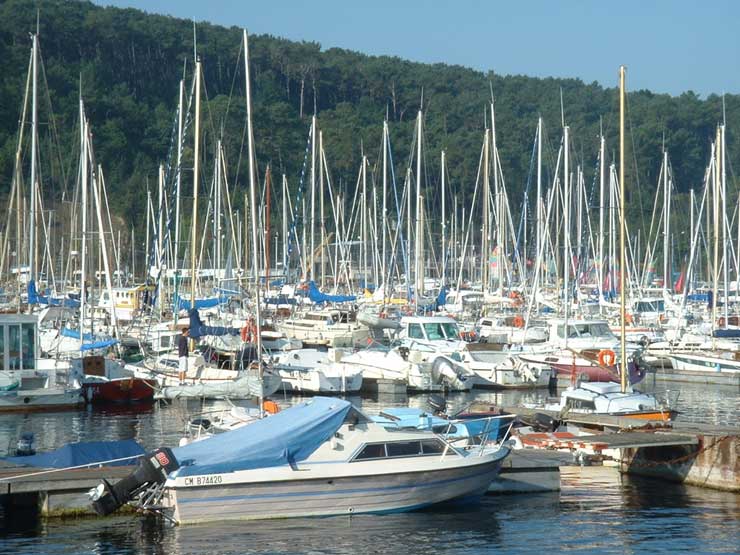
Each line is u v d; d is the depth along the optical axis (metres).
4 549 22.95
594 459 31.92
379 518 25.48
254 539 23.66
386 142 83.00
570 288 77.06
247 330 48.00
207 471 24.41
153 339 55.78
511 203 149.38
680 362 56.75
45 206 106.12
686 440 29.72
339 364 50.88
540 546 23.56
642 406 35.94
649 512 26.59
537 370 52.84
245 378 43.31
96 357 45.12
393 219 105.81
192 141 106.75
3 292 68.12
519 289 84.38
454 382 51.09
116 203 139.88
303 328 68.56
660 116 174.38
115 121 163.62
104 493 24.61
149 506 24.86
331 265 94.69
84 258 49.25
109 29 193.00
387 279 89.19
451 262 110.38
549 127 173.50
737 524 25.44
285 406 39.44
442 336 57.84
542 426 34.00
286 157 152.00
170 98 194.75
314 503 25.16
